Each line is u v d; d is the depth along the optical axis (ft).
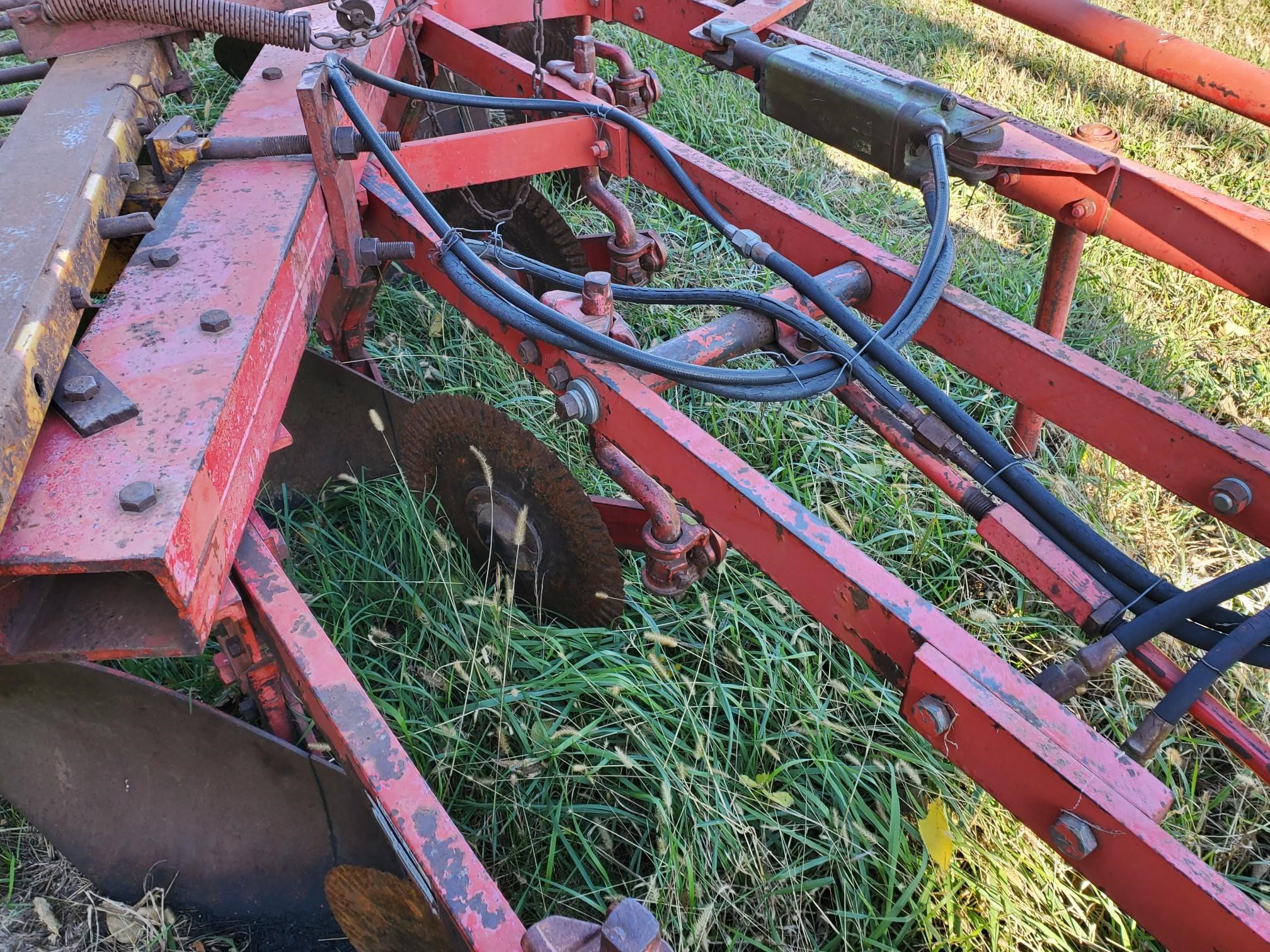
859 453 11.25
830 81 8.59
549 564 9.29
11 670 6.59
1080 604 6.26
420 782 5.16
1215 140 16.72
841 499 10.82
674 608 9.41
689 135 16.83
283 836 6.93
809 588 5.92
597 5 12.17
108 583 5.23
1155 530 10.71
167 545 4.30
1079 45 11.12
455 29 11.44
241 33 7.60
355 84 8.45
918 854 7.94
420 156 9.25
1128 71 18.85
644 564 10.09
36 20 7.75
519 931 4.56
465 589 9.77
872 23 20.67
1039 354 7.20
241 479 5.47
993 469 6.74
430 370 12.26
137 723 6.76
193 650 4.89
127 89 7.51
